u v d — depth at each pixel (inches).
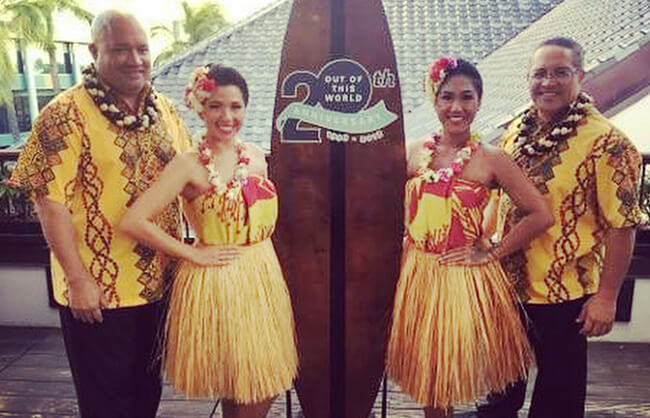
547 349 80.7
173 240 73.2
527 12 506.3
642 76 192.9
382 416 90.2
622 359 116.9
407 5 520.1
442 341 76.5
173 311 77.6
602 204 74.4
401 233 84.5
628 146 73.0
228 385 76.7
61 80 1130.0
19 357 119.9
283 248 86.0
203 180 73.5
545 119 77.4
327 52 81.8
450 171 74.4
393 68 81.5
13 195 129.2
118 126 73.4
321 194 84.6
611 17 272.1
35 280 131.3
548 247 77.2
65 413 101.0
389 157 83.2
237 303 75.3
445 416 82.2
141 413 83.9
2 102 877.2
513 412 93.3
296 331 87.6
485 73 382.9
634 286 120.4
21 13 826.8
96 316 75.4
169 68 455.8
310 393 89.0
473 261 76.2
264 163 80.0
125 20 72.1
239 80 74.0
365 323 87.0
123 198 74.4
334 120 82.9
